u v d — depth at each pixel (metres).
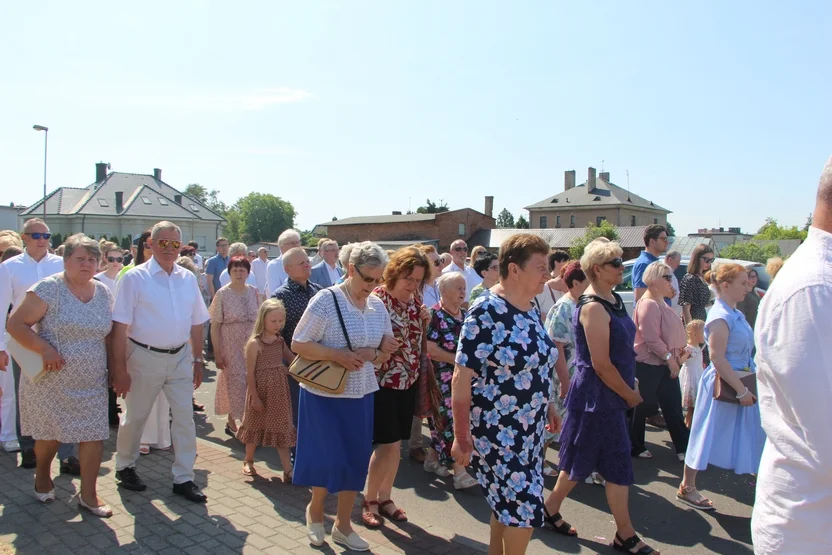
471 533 4.38
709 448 4.68
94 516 4.21
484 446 3.21
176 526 4.09
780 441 1.98
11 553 3.66
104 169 58.47
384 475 4.40
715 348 4.63
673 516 4.68
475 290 6.50
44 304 4.10
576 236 52.47
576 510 4.80
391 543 4.05
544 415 3.33
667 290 5.89
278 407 5.12
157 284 4.70
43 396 4.15
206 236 58.66
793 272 1.95
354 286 4.04
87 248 4.21
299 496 4.80
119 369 4.46
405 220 57.22
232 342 6.31
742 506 4.91
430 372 4.77
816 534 1.89
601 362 3.96
